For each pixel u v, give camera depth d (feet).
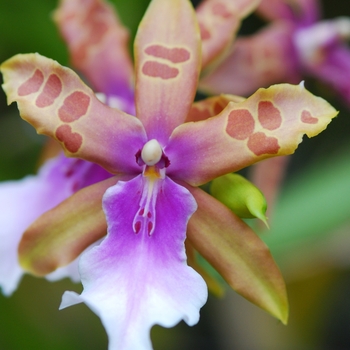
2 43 0.90
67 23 0.79
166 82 0.66
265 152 0.65
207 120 0.66
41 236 0.67
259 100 0.65
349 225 0.99
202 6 0.75
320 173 0.91
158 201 0.67
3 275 0.73
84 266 0.65
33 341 0.90
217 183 0.68
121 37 0.79
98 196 0.67
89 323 0.96
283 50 0.87
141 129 0.66
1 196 0.75
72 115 0.65
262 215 0.66
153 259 0.65
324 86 0.90
